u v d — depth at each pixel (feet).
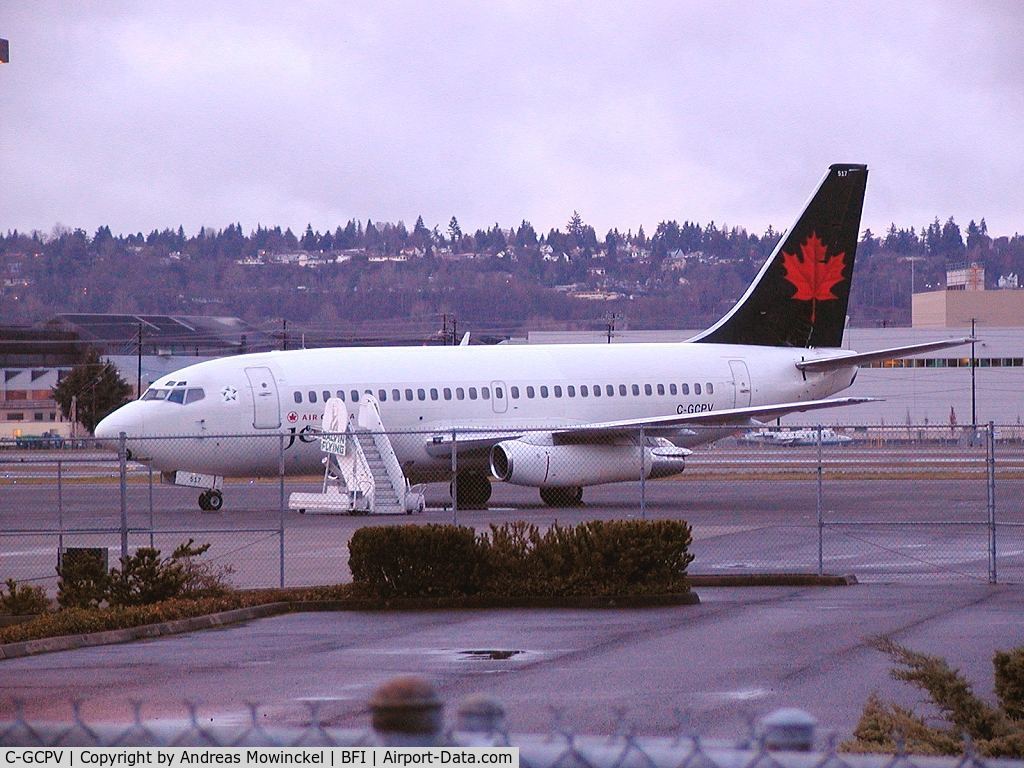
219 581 184.03
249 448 320.91
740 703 108.88
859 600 174.40
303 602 172.04
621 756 46.68
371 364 339.16
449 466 340.80
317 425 325.62
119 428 310.45
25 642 139.33
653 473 327.47
